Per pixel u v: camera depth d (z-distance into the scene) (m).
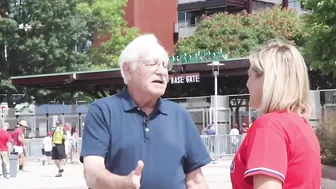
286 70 3.15
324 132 17.44
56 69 40.94
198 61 36.34
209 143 27.72
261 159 2.91
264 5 58.84
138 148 3.68
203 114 32.06
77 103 46.91
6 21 39.25
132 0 58.25
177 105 3.95
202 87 43.28
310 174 3.01
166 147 3.73
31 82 39.59
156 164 3.68
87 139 3.68
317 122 20.00
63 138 21.61
